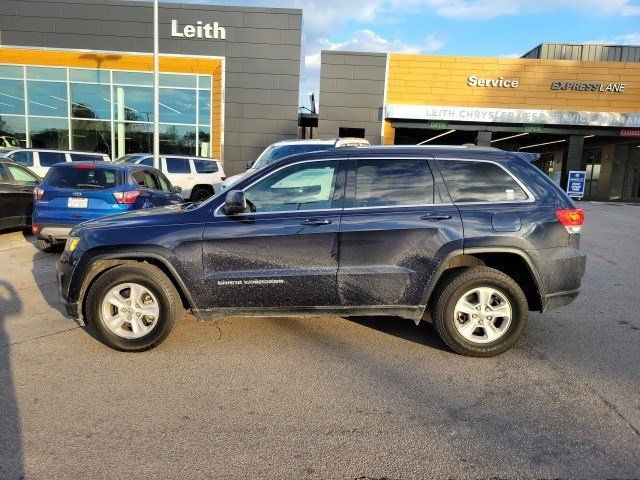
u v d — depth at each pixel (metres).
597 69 20.91
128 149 21.41
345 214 4.21
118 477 2.63
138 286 4.20
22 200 9.65
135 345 4.23
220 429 3.11
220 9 20.38
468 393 3.60
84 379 3.77
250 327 4.89
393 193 4.29
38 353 4.25
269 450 2.90
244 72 20.75
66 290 4.27
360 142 10.13
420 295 4.18
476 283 4.14
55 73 20.72
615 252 9.55
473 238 4.14
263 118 21.02
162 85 20.91
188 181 15.62
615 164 26.36
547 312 5.55
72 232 4.43
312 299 4.20
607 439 3.02
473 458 2.83
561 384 3.75
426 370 3.97
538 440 3.01
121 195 7.79
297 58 20.72
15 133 21.03
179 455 2.84
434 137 27.02
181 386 3.67
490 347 4.20
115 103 21.05
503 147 31.45
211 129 21.34
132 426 3.13
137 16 20.36
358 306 4.23
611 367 4.07
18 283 6.59
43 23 20.28
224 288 4.16
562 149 29.55
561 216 4.25
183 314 5.24
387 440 3.00
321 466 2.75
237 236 4.15
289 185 4.31
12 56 20.44
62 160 15.71
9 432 3.04
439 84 21.08
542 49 25.59
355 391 3.62
